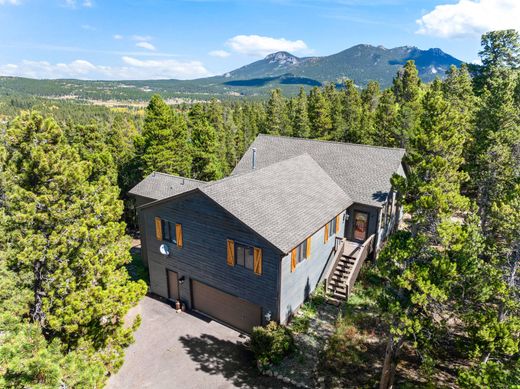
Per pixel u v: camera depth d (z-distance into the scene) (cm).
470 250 1217
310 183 2297
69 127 4188
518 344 1112
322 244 2027
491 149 2383
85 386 886
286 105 7381
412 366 1495
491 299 1374
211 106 6312
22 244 1144
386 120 4500
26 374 753
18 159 1278
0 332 866
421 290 1127
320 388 1422
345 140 5431
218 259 1814
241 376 1536
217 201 1694
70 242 1216
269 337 1555
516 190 1659
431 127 1959
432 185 1703
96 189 1459
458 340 1220
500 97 3142
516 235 1274
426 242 1230
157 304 2117
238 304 1831
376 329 1719
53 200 1254
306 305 1917
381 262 1249
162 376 1541
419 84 7112
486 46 5478
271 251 1591
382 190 2342
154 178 2581
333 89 7550
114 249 1388
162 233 2034
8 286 1099
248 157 3127
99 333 1189
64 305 1145
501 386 911
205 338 1798
